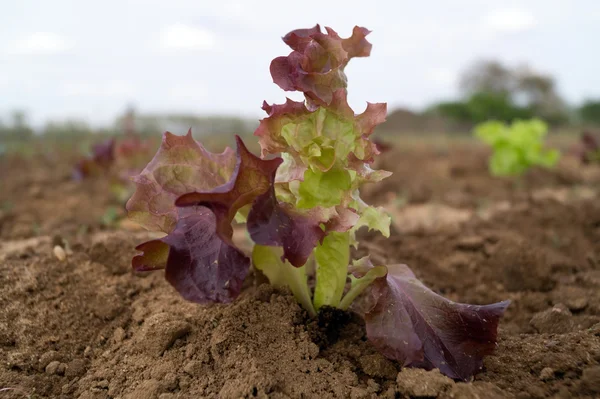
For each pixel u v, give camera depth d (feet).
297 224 1.02
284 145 1.07
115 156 3.39
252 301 1.18
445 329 1.06
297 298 1.20
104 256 1.39
